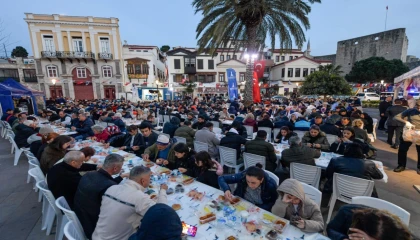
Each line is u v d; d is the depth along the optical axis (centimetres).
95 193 215
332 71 2353
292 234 187
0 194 422
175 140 553
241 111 1183
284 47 1277
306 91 2027
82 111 840
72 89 2794
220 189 286
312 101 1762
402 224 123
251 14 1124
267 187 258
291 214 217
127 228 189
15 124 712
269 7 1120
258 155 410
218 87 3247
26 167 569
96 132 602
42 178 346
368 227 126
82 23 2688
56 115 945
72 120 813
